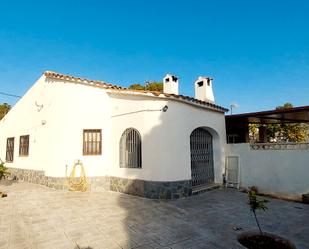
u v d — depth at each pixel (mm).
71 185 9312
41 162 10633
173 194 8219
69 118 9578
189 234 5180
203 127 10117
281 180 8781
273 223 5941
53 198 8250
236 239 4965
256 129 20734
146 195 8398
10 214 6480
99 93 10031
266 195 9133
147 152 8523
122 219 6129
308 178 8047
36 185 10539
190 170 8898
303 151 8234
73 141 9508
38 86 11234
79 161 9453
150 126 8539
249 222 5996
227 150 10766
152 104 8594
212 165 10789
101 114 9969
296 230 5488
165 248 4504
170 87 12445
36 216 6328
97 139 9898
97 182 9625
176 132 8531
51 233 5199
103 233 5207
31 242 4742
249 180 9812
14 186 10383
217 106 10461
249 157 9898
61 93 9781
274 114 9953
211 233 5250
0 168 11211
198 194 9039
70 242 4750
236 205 7539
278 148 8953
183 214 6578
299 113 9734
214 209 7078
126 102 9469
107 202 7812
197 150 10109
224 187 10453
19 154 12578
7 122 14125
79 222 5895
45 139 10312
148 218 6227
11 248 4473
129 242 4754
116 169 9594
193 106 9469
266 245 4879
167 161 8266
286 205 7641
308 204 7734
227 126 12016
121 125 9602
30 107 11859
